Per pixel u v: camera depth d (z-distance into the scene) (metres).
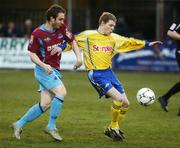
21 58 72.38
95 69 27.55
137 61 70.62
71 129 30.72
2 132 29.56
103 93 27.42
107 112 37.31
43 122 32.88
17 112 37.19
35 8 79.94
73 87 52.97
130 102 42.50
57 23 26.12
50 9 26.17
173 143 27.03
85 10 77.56
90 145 26.03
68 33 26.86
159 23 70.88
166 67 69.75
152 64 70.06
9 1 84.62
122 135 27.69
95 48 27.59
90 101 42.97
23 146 25.64
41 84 26.66
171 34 36.03
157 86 54.53
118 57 71.19
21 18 78.62
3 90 50.09
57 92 26.39
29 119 27.08
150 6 81.81
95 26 78.81
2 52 72.81
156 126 31.94
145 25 81.44
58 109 26.47
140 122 33.31
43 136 28.42
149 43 27.98
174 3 75.50
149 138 28.33
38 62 25.91
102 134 29.27
